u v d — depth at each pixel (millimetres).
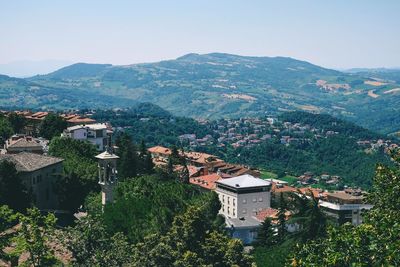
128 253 54281
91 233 52531
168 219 67000
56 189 98375
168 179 122125
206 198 97500
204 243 60438
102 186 79188
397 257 26703
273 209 147000
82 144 127438
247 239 123250
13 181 86812
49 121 170875
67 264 52625
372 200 37062
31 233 49094
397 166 38312
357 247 28328
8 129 159250
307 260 30078
